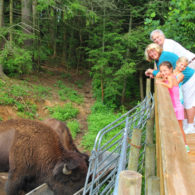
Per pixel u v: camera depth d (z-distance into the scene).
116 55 12.16
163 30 8.73
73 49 18.44
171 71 3.49
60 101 11.09
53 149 4.05
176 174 1.31
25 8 12.72
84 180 3.75
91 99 12.63
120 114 10.93
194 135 4.25
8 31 10.45
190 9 8.01
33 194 3.77
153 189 2.88
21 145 4.12
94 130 8.91
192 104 4.02
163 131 1.89
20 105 9.42
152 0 12.60
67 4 11.36
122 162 2.46
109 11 13.63
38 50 13.04
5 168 4.52
